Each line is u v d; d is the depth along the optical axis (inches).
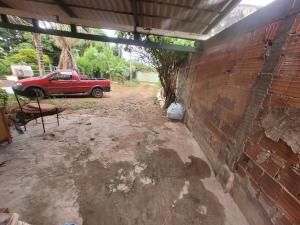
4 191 91.1
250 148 82.0
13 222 49.6
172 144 160.7
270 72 74.8
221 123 116.6
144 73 791.7
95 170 114.3
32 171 108.6
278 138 66.1
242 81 96.5
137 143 157.8
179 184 105.8
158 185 104.0
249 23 96.4
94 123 200.2
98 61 650.2
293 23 66.4
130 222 79.0
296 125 59.2
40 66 440.5
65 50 552.1
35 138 152.7
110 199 91.1
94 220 78.7
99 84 362.3
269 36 79.1
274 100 70.8
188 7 106.3
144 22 142.6
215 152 121.3
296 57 63.1
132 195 94.9
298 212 54.6
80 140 154.9
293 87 62.7
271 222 64.9
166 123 220.2
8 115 189.6
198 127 167.8
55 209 82.6
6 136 137.2
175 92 298.8
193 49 177.8
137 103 328.5
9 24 145.8
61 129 175.8
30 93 304.7
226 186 98.7
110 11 122.7
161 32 162.4
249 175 80.8
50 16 141.4
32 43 688.4
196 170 121.2
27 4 120.0
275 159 66.7
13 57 588.7
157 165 125.0
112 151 140.3
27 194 90.2
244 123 89.3
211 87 144.7
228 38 122.3
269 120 71.9
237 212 85.4
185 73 250.4
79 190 95.7
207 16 116.9
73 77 336.2
